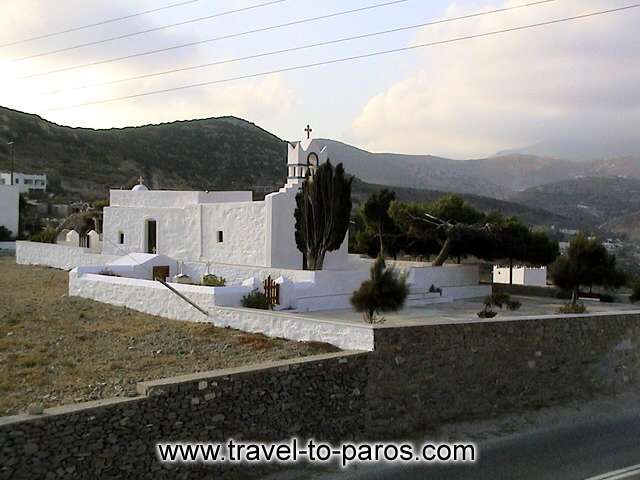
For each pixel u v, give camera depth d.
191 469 13.23
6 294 28.12
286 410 14.96
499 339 19.14
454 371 18.14
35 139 107.38
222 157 121.00
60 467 11.48
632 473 14.84
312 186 30.09
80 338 19.67
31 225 64.75
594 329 21.52
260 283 25.20
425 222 39.50
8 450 10.88
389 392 16.89
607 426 18.64
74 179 96.31
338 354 16.34
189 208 35.75
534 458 15.70
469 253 41.03
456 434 17.23
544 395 20.08
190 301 22.25
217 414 13.77
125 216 38.97
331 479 14.13
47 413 11.56
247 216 33.06
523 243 40.69
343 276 27.53
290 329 19.19
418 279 33.16
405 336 17.25
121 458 12.28
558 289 37.06
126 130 125.81
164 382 13.17
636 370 22.73
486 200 123.25
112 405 12.23
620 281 34.03
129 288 24.81
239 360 17.00
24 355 17.44
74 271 27.80
